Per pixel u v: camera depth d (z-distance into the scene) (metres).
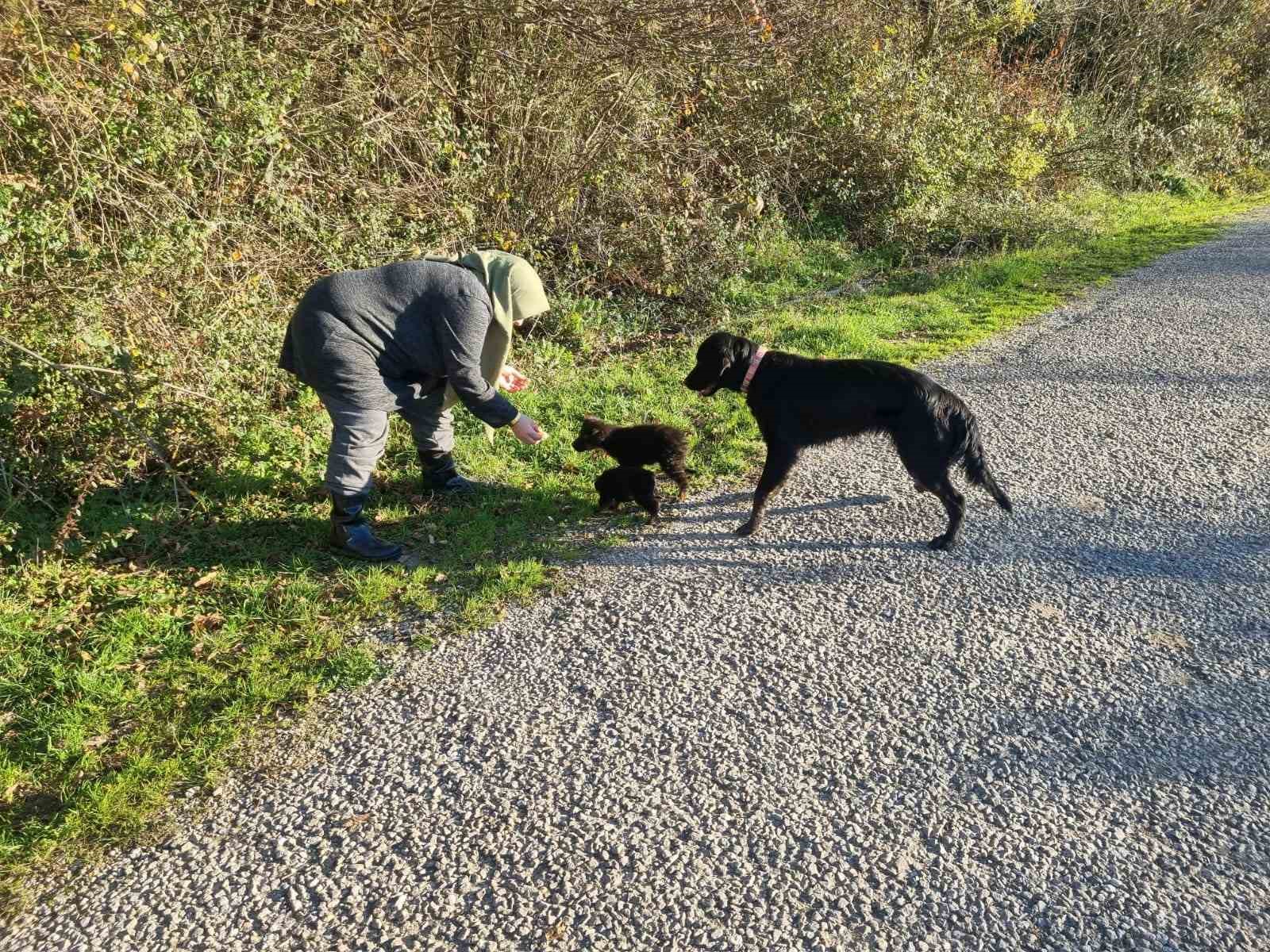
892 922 2.31
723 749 2.95
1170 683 3.20
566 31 7.96
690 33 8.53
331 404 3.98
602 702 3.20
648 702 3.19
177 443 4.60
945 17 13.17
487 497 4.79
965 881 2.42
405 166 7.04
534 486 4.93
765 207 10.81
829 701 3.16
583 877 2.49
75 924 2.41
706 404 6.03
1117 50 17.97
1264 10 20.73
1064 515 4.50
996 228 11.66
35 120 4.41
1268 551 4.07
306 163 6.18
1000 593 3.81
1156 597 3.74
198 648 3.53
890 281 9.94
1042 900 2.36
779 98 10.93
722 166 10.20
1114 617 3.61
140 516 4.34
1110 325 7.89
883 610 3.72
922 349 7.37
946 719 3.05
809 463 5.23
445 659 3.47
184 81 5.32
